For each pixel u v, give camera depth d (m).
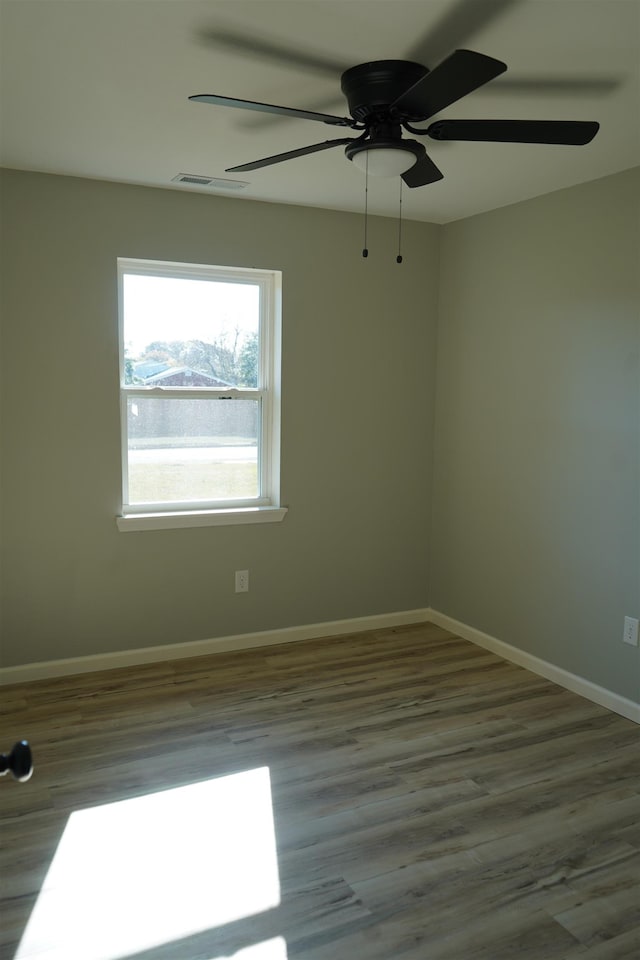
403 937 1.91
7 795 2.54
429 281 4.31
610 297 3.22
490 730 3.09
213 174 3.25
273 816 2.44
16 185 3.24
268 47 1.99
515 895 2.08
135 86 2.27
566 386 3.48
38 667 3.53
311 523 4.13
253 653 3.96
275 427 4.02
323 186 3.44
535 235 3.62
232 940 1.90
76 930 1.92
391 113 2.00
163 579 3.77
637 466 3.14
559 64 2.08
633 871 2.19
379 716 3.21
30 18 1.83
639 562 3.15
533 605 3.74
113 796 2.55
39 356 3.37
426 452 4.43
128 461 3.72
